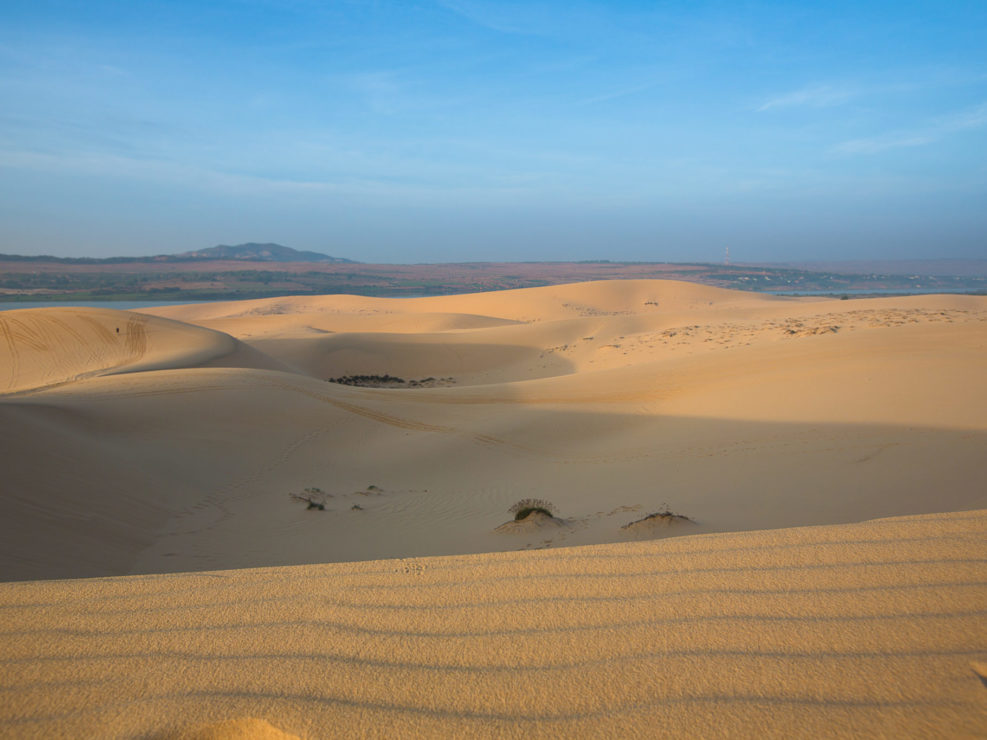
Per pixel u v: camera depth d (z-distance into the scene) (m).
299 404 20.27
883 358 19.14
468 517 11.73
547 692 1.89
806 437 13.47
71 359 38.41
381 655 2.11
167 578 2.77
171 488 12.95
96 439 14.39
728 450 13.60
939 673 1.85
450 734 1.73
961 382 15.44
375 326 76.25
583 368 41.97
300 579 2.71
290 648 2.17
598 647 2.09
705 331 45.50
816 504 8.77
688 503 9.94
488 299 110.44
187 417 17.72
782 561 2.57
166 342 41.16
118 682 2.04
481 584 2.57
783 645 2.02
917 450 10.95
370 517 12.15
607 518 9.84
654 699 1.83
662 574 2.54
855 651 1.97
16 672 2.12
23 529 8.91
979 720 1.67
